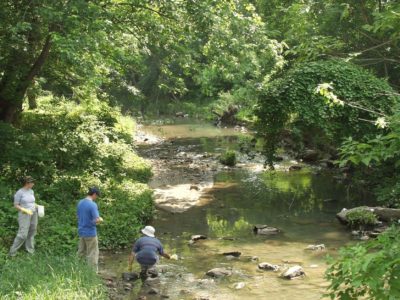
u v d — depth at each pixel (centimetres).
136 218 1249
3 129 1509
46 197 1275
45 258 838
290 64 1781
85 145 1752
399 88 1622
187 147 2900
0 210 1060
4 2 1236
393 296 322
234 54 1504
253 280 917
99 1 1346
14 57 1525
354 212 1309
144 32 1605
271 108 1483
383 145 419
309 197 1666
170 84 4588
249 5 1527
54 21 1142
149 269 951
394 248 348
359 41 1600
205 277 937
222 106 4156
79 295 690
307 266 998
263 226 1294
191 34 1527
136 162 2041
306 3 1566
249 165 2286
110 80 2006
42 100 3002
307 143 2350
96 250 900
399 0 666
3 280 710
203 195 1708
